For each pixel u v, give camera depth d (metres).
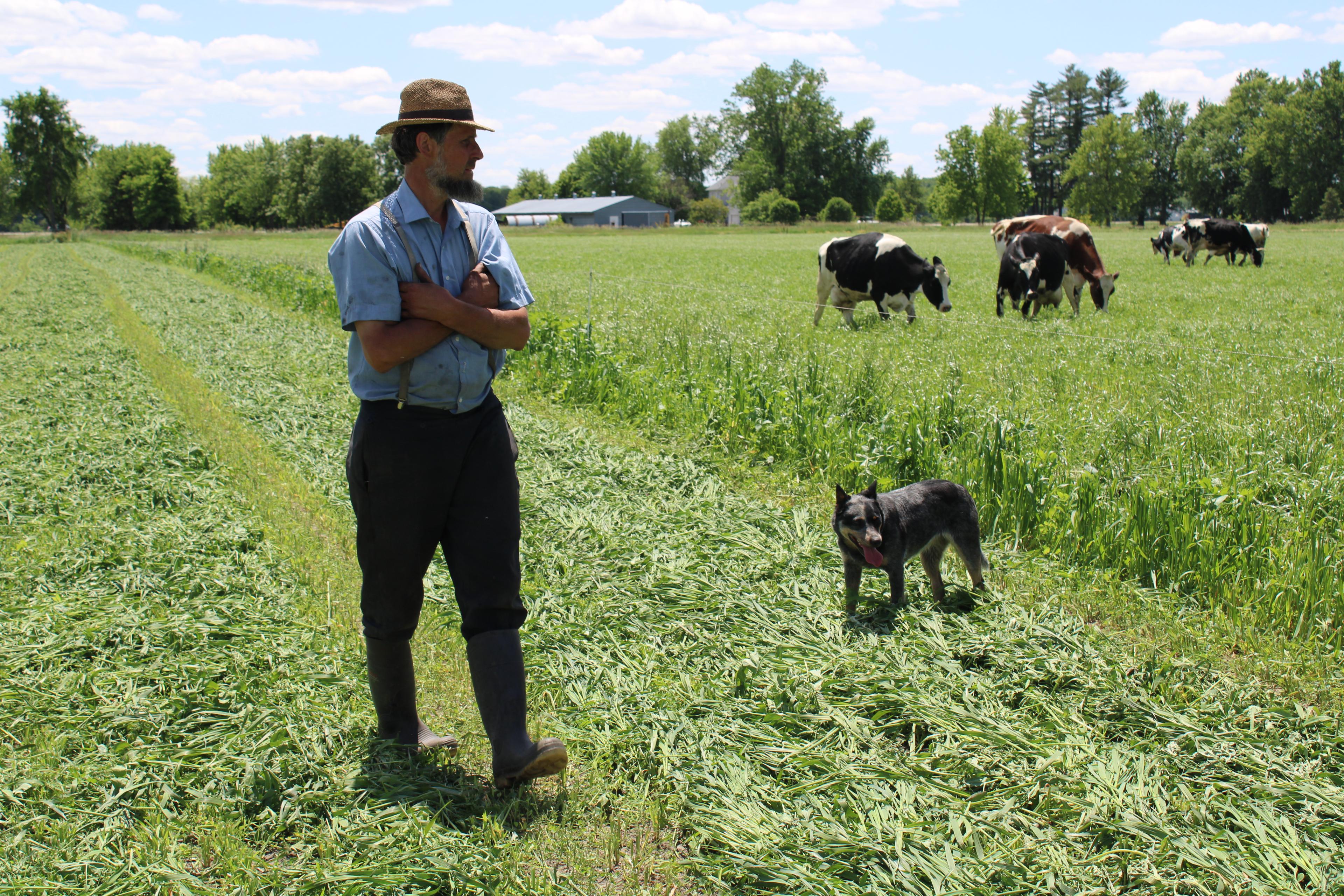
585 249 53.72
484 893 2.87
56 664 4.45
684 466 7.95
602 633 4.79
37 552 6.04
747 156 119.81
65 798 3.32
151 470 8.01
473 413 3.44
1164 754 3.58
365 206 112.38
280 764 3.50
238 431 9.48
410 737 3.73
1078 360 12.02
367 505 3.43
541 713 4.06
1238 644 4.83
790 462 8.09
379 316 3.18
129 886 2.90
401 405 3.29
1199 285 24.83
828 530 6.51
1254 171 108.50
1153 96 135.38
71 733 3.80
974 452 7.29
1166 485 6.35
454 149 3.26
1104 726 3.85
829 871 2.96
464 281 3.35
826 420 8.48
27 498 7.17
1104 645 4.67
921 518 5.15
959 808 3.25
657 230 95.81
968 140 104.81
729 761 3.57
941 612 5.06
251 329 16.80
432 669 4.47
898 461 7.48
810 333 15.14
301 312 19.58
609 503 7.05
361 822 3.21
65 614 4.98
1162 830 3.04
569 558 5.89
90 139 114.25
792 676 4.26
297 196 111.88
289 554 6.05
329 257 3.30
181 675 4.29
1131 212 125.19
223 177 134.50
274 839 3.19
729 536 6.20
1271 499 6.59
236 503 7.16
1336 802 3.22
